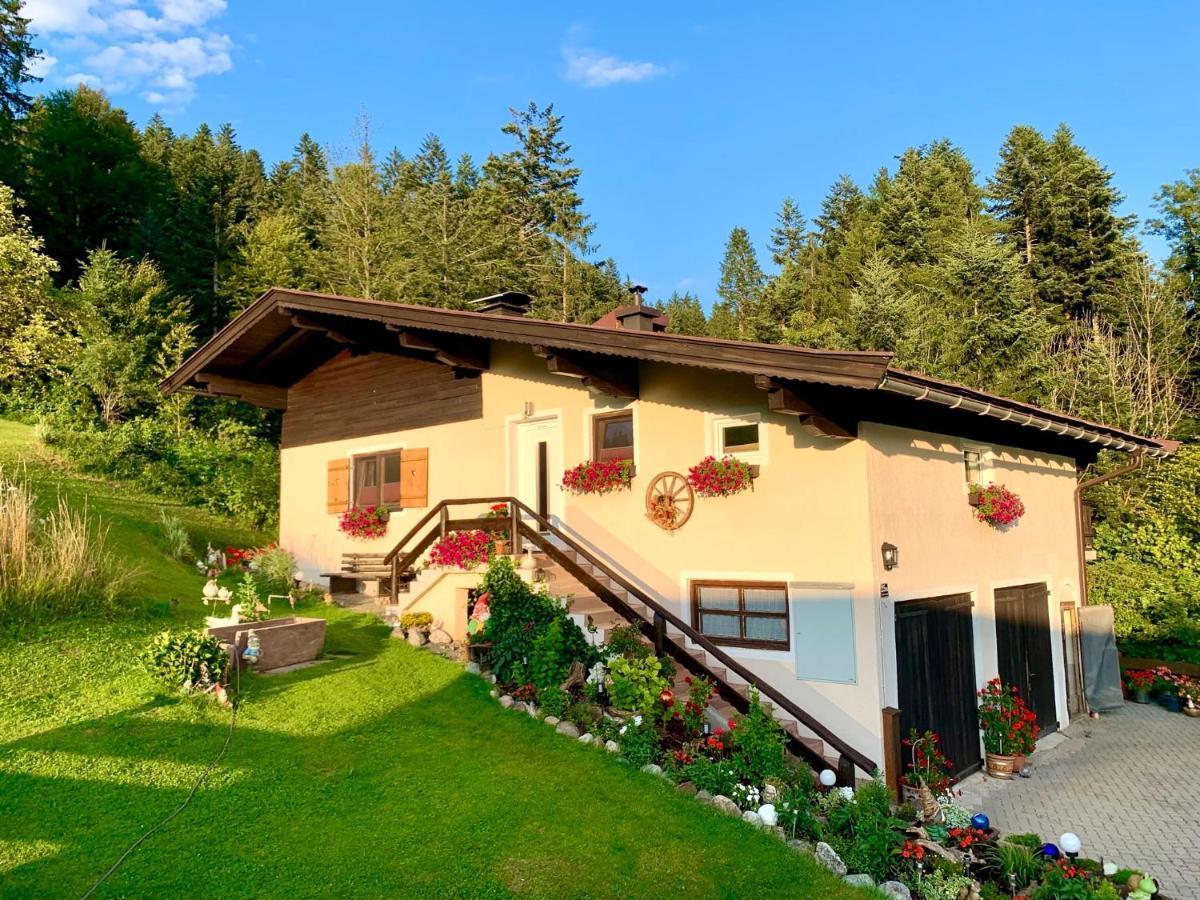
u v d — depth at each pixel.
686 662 8.41
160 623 8.41
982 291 23.33
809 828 5.98
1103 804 8.20
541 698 7.70
